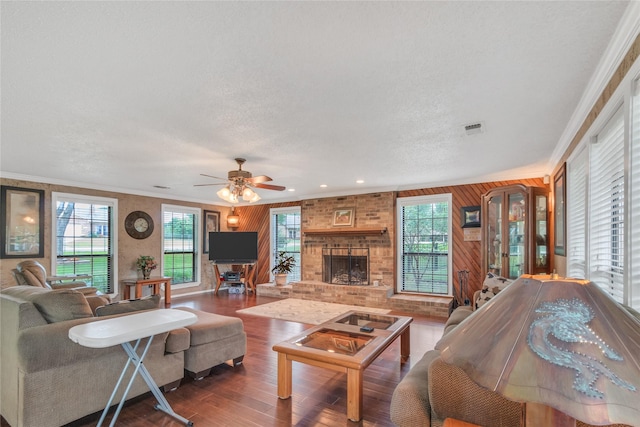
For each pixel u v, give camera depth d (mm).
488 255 4969
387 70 1946
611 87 1949
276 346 2607
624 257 1701
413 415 1468
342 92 2234
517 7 1403
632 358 691
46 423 2059
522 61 1843
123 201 6430
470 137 3219
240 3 1373
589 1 1365
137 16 1454
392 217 6312
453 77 2029
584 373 681
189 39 1633
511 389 705
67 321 2242
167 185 6000
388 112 2584
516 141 3357
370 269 6508
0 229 4812
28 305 2131
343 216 6832
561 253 3727
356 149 3631
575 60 1829
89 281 5895
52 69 1913
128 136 3145
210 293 7727
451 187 5848
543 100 2367
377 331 3006
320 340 2770
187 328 2922
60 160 4086
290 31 1571
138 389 2510
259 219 8391
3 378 2232
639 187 1617
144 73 1970
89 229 5957
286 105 2443
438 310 5395
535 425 750
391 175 5137
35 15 1436
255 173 4945
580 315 754
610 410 632
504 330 803
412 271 6277
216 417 2326
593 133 2418
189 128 2926
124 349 2209
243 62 1854
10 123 2775
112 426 2070
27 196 5109
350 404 2273
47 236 5336
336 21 1495
